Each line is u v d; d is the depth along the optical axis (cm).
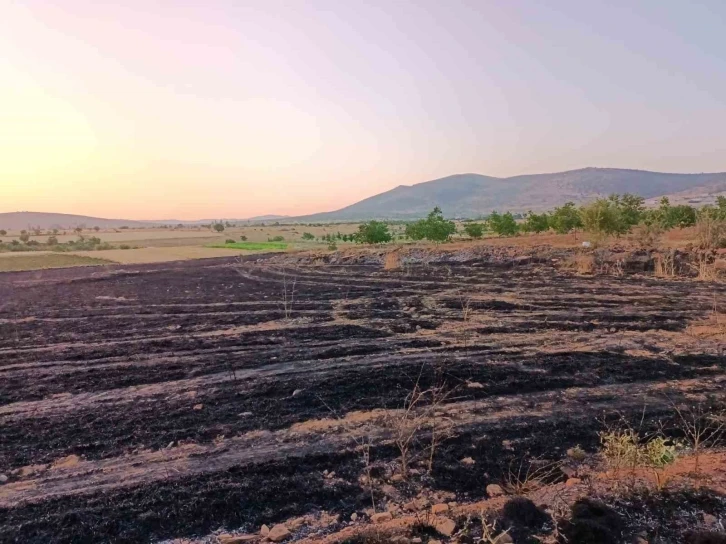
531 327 1027
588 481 405
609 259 2091
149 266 3450
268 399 636
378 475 433
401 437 481
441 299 1452
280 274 2548
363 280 2080
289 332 1053
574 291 1512
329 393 648
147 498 402
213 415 586
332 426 543
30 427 561
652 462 408
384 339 952
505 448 477
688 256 1989
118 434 538
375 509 380
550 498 378
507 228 4319
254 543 339
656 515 348
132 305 1572
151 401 643
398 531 342
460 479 421
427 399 617
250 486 417
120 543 345
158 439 522
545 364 753
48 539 350
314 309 1366
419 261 2711
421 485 414
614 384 657
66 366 830
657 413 554
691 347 830
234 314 1325
